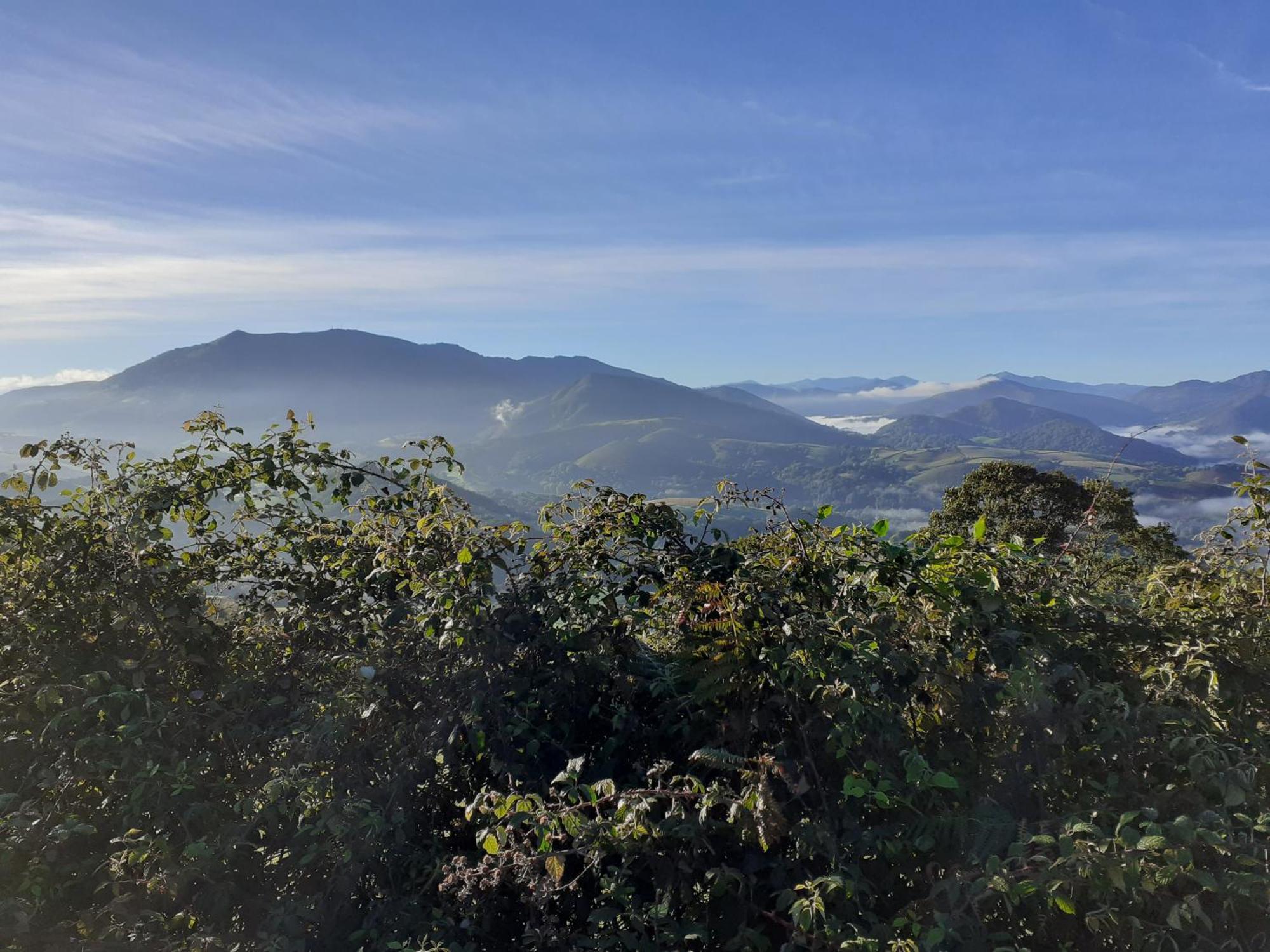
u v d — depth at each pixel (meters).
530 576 3.10
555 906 2.45
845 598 2.75
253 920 2.57
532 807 2.30
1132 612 2.76
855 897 2.07
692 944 2.40
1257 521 3.03
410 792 2.79
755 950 2.20
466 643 2.76
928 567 2.64
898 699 2.44
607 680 2.92
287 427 3.77
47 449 3.31
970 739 2.46
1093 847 1.96
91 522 3.25
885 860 2.33
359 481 3.72
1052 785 2.31
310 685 3.04
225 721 2.87
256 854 2.76
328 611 3.26
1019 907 2.14
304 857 2.52
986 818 2.21
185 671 3.08
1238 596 2.88
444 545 3.18
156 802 2.62
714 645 2.64
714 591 2.68
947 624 2.54
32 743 2.78
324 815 2.49
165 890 2.48
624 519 3.19
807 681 2.46
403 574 3.25
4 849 2.41
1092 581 3.14
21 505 3.18
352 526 3.59
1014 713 2.39
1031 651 2.44
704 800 2.23
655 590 3.12
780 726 2.56
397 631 3.07
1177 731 2.38
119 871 2.44
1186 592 2.92
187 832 2.54
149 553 3.21
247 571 3.55
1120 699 2.31
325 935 2.57
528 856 2.28
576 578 3.02
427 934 2.41
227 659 3.22
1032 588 2.79
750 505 3.06
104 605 3.08
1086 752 2.34
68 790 2.73
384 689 2.79
